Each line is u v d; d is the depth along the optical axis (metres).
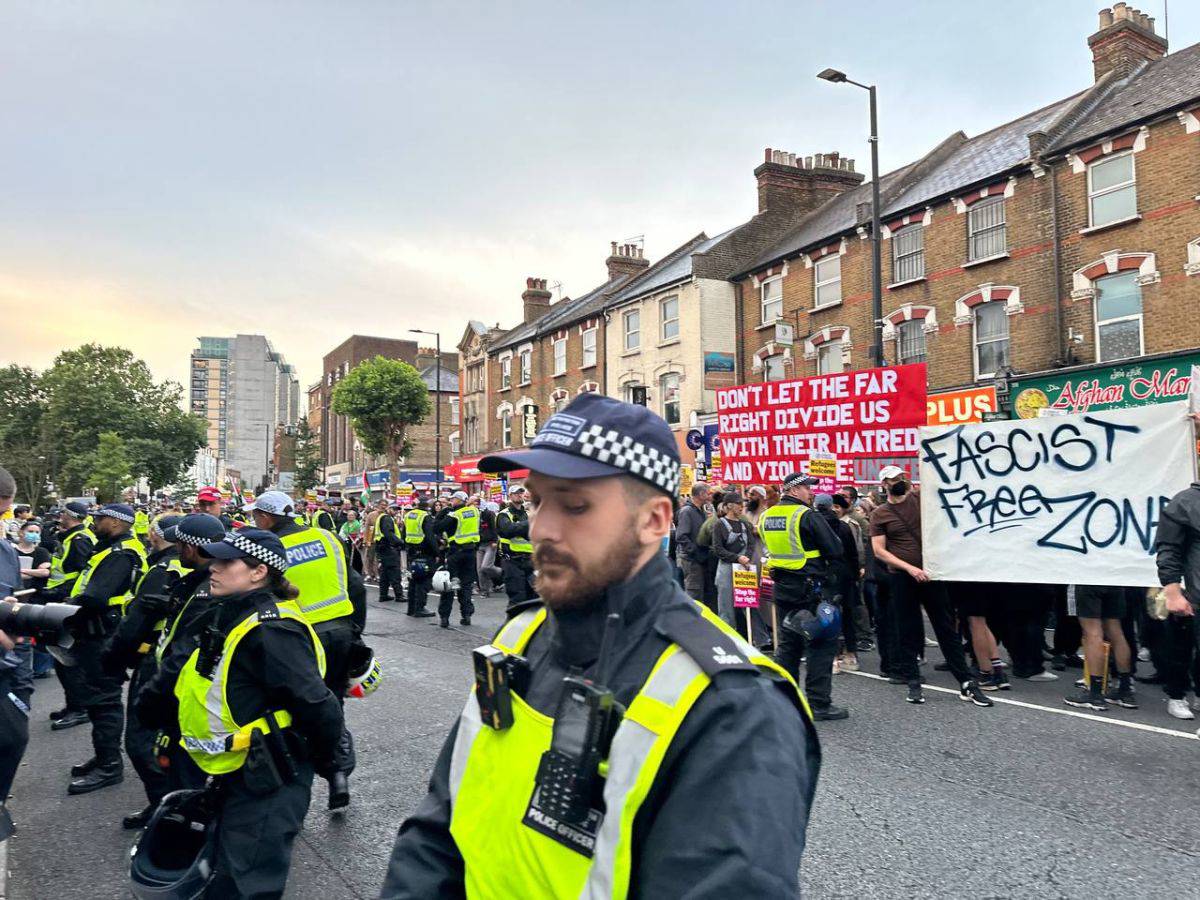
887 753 5.25
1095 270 14.63
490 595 15.39
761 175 25.36
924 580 6.50
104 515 5.22
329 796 4.53
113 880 3.83
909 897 3.41
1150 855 3.75
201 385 187.38
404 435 48.06
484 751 1.30
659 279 26.30
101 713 5.15
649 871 1.05
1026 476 6.70
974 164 18.22
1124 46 17.23
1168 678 6.03
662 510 1.31
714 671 1.13
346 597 4.56
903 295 18.39
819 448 10.01
